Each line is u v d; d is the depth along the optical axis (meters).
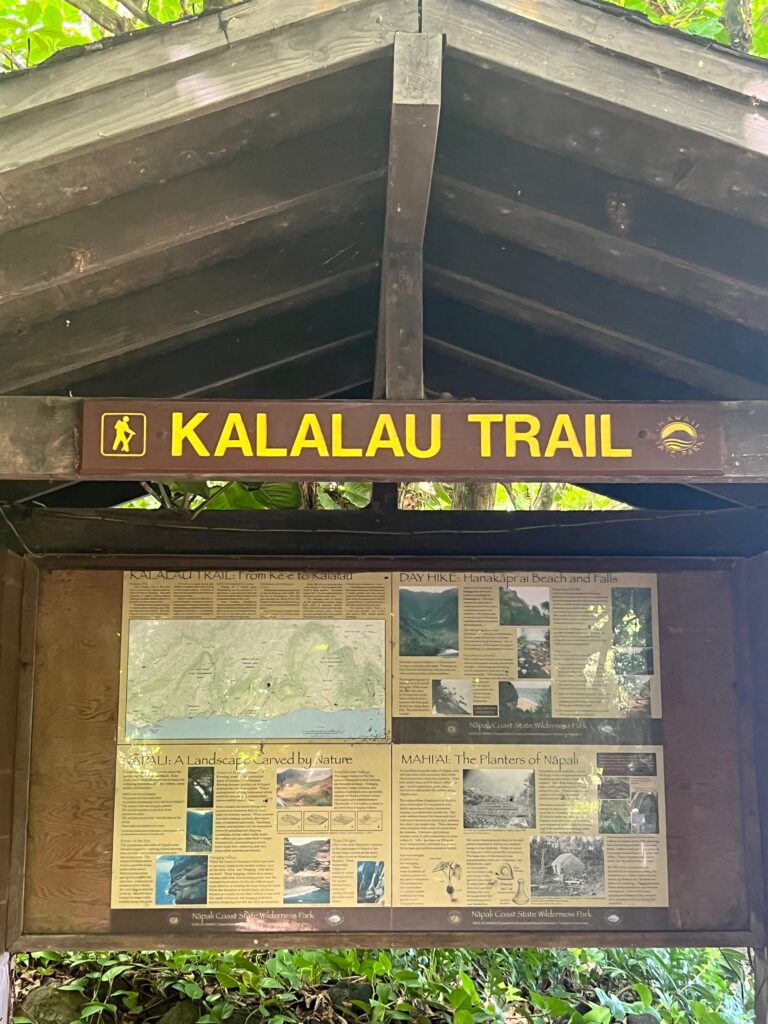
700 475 2.57
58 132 2.14
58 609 3.61
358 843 3.51
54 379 3.24
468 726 3.59
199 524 3.72
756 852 3.49
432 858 3.51
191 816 3.50
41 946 3.36
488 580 3.70
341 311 3.50
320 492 5.82
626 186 2.64
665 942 3.42
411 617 3.66
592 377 3.50
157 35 2.15
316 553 3.73
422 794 3.55
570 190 2.64
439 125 2.63
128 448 2.55
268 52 2.18
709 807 3.54
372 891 3.47
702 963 5.00
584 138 2.51
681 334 3.08
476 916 3.46
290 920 3.44
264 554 3.71
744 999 4.81
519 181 2.65
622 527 3.75
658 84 2.23
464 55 2.21
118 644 3.60
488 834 3.53
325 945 3.41
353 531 3.74
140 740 3.54
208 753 3.55
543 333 3.49
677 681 3.63
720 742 3.59
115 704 3.56
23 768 3.46
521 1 2.21
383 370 3.08
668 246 2.62
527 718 3.60
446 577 3.70
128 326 2.96
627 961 5.00
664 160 2.47
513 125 2.53
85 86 2.14
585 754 3.58
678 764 3.58
